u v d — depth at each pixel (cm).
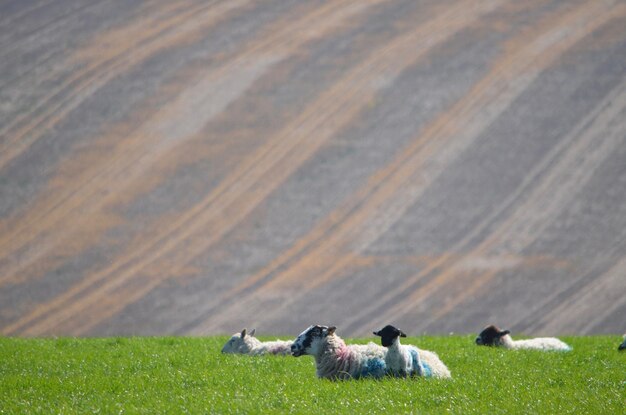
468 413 1205
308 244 6844
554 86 8575
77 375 1614
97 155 7856
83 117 8369
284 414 1190
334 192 7438
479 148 7869
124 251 6681
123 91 8769
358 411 1216
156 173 7625
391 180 7606
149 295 6075
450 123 8281
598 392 1390
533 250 6562
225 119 8394
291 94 8769
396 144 8050
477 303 5859
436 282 6219
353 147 8012
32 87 8812
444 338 2541
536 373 1623
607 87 8481
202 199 7356
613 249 6512
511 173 7575
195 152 7931
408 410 1229
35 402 1302
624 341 2164
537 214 7025
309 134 8206
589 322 5459
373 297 6044
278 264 6550
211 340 2486
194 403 1275
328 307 5912
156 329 5566
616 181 7281
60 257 6550
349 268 6444
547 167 7562
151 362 1777
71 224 6994
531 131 8056
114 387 1446
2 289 6131
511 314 5662
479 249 6669
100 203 7250
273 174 7700
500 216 7056
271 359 1869
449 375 1584
